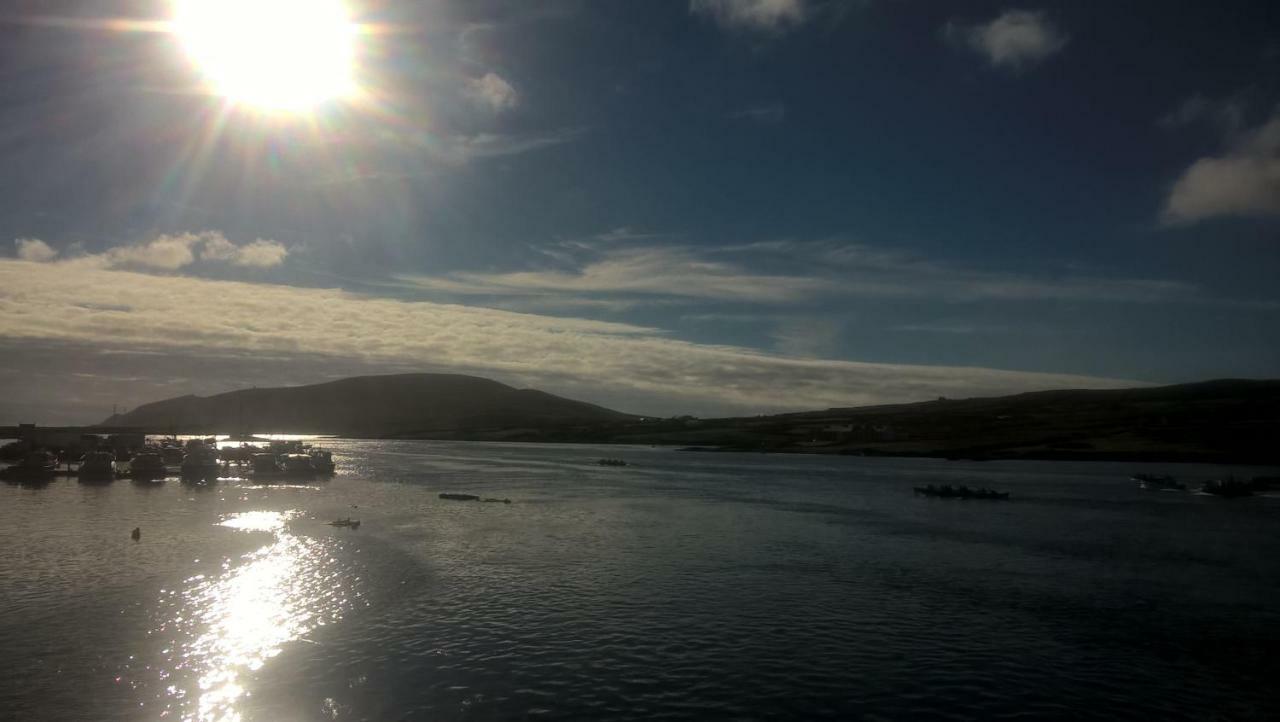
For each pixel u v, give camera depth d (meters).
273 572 42.56
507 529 61.28
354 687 26.38
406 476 119.31
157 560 45.28
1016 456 168.25
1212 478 118.50
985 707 25.88
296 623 33.38
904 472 136.00
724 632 33.47
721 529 63.38
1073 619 36.16
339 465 147.38
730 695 26.45
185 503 76.12
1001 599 39.81
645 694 26.36
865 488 102.75
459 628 33.28
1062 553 53.03
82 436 153.25
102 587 38.62
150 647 29.81
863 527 65.19
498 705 25.17
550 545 54.06
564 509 76.19
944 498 89.31
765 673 28.58
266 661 28.69
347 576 42.09
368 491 92.19
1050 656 30.94
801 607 37.84
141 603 35.75
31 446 138.25
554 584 41.81
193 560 45.41
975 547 55.25
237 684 26.41
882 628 34.44
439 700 25.44
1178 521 69.44
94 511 68.94
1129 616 36.78
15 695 25.11
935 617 36.34
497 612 35.94
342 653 29.73
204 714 23.98
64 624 32.41
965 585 42.91
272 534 55.66
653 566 47.22
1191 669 29.66
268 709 24.45
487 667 28.58
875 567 47.72
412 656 29.58
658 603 38.16
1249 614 37.19
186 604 35.69
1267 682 28.38
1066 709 25.83
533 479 116.00
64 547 49.44
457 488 98.56
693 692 26.64
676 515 72.38
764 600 39.09
